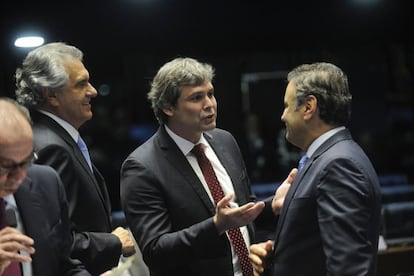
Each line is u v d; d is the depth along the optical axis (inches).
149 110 318.0
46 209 103.5
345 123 125.2
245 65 316.2
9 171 88.0
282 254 122.1
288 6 297.1
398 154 344.8
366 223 112.1
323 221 113.7
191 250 126.8
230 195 124.1
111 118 316.8
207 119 137.1
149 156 138.5
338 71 125.2
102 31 275.3
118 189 315.3
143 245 132.0
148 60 294.8
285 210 122.9
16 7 256.7
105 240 130.4
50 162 128.6
